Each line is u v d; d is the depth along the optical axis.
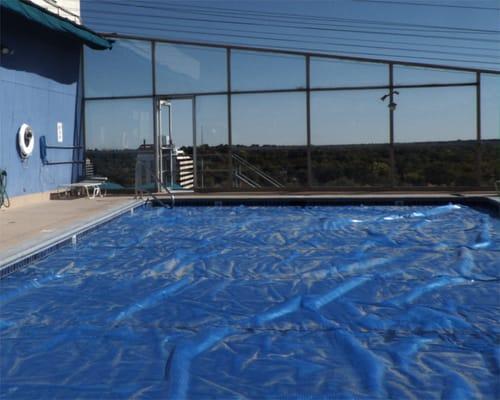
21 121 10.83
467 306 4.86
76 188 12.88
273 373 3.53
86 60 13.48
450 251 7.09
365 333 4.22
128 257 6.97
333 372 3.53
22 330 4.37
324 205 11.57
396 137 12.42
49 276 5.99
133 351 3.92
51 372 3.59
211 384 3.39
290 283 5.69
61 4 16.02
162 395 3.25
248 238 8.17
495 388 3.29
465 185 12.28
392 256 6.85
